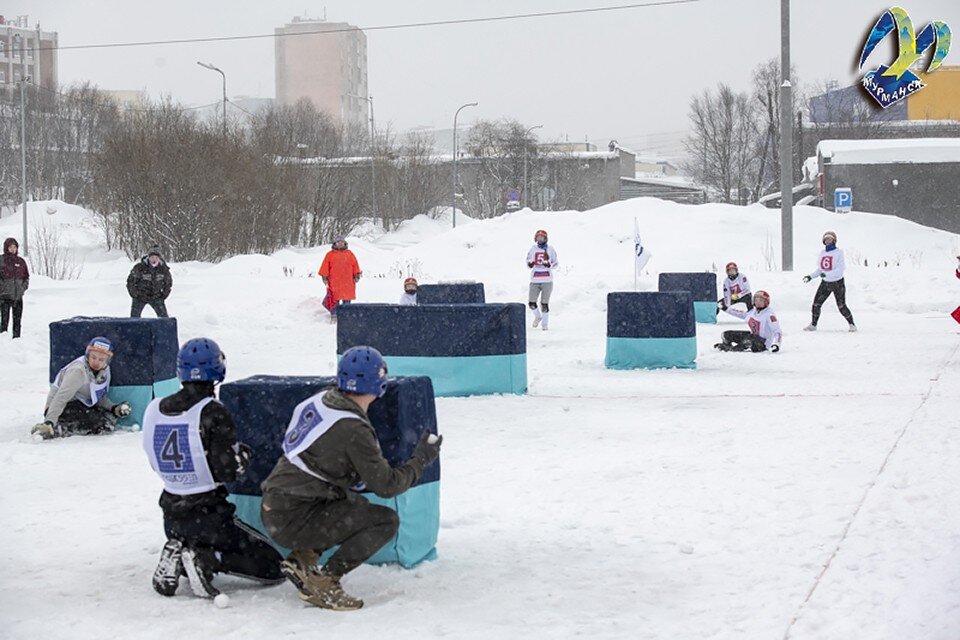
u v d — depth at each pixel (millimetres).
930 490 8531
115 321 12273
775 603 6035
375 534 6176
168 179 45125
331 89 171000
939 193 58625
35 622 5852
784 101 33031
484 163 90812
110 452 10930
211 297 28453
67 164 83562
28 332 22688
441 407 13531
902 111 88438
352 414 6047
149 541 7582
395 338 14609
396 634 5652
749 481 9102
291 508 6070
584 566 6844
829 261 23484
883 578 6426
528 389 15148
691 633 5598
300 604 6172
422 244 43844
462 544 7383
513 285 31125
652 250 40344
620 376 16641
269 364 18766
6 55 143500
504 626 5754
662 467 9750
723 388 15062
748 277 32281
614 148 104938
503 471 9664
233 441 6285
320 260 41469
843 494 8539
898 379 15719
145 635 5656
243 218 47250
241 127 59500
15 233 55375
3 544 7508
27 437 11914
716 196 91812
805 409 12961
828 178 59469
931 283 31109
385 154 79812
